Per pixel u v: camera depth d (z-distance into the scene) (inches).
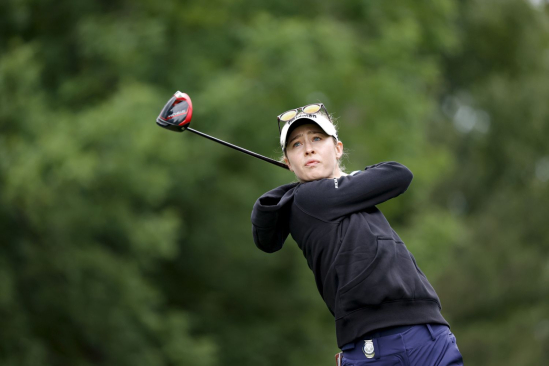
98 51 1747.0
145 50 1743.4
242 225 1798.7
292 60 1601.9
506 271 3464.6
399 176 505.4
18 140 1518.2
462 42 3117.6
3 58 1562.5
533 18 3174.2
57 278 1638.8
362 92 1823.3
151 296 1704.0
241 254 1846.7
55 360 1679.4
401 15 1999.3
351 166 1800.0
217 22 1829.5
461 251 3501.5
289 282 1932.8
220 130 1654.8
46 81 1875.0
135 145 1504.7
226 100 1589.6
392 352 475.5
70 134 1536.7
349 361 486.9
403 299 480.1
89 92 1808.6
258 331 1919.3
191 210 1803.6
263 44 1626.5
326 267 497.4
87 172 1433.3
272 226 518.6
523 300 3479.3
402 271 485.4
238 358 1891.0
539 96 3257.9
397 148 1887.3
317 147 518.9
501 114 3302.2
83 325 1662.2
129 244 1676.9
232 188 1734.7
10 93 1540.4
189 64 1755.7
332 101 1781.5
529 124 3299.7
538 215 3486.7
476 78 3358.8
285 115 523.8
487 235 3506.4
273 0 1843.0
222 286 1939.0
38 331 1659.7
